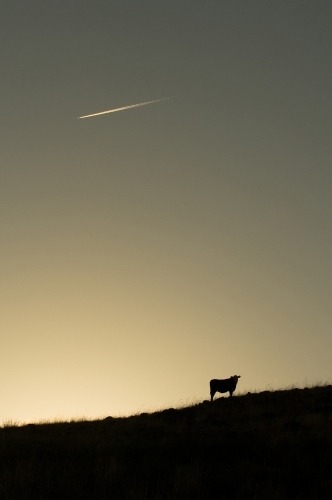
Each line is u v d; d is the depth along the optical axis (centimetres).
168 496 1448
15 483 1545
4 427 3203
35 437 2516
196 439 2138
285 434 2144
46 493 1495
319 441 1986
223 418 2736
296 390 3397
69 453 2008
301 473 1633
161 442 2111
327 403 2892
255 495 1407
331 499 1416
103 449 2039
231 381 3800
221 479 1590
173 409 3191
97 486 1564
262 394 3388
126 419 3138
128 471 1708
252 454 1902
